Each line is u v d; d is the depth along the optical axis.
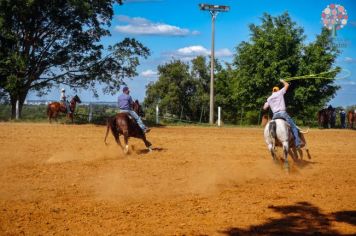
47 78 39.91
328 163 16.83
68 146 20.20
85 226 8.87
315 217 9.67
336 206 10.52
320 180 13.44
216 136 27.00
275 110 14.79
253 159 17.45
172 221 9.26
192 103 61.53
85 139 23.08
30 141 21.69
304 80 41.06
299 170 15.11
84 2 35.06
